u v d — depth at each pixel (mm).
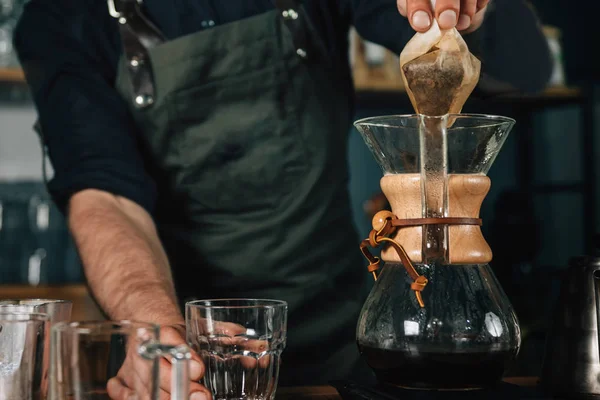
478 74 869
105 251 1128
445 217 822
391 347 828
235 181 1414
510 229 2826
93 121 1349
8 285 2572
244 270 1435
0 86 2734
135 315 983
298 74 1398
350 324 1473
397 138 838
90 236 1169
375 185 3188
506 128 848
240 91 1390
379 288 860
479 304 824
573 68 3215
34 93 1393
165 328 872
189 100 1385
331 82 1447
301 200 1427
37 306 901
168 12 1383
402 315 827
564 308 885
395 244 826
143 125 1410
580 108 3059
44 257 2711
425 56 848
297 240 1430
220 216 1435
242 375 859
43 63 1386
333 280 1470
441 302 820
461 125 835
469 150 840
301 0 1382
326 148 1441
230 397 858
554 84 2984
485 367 822
